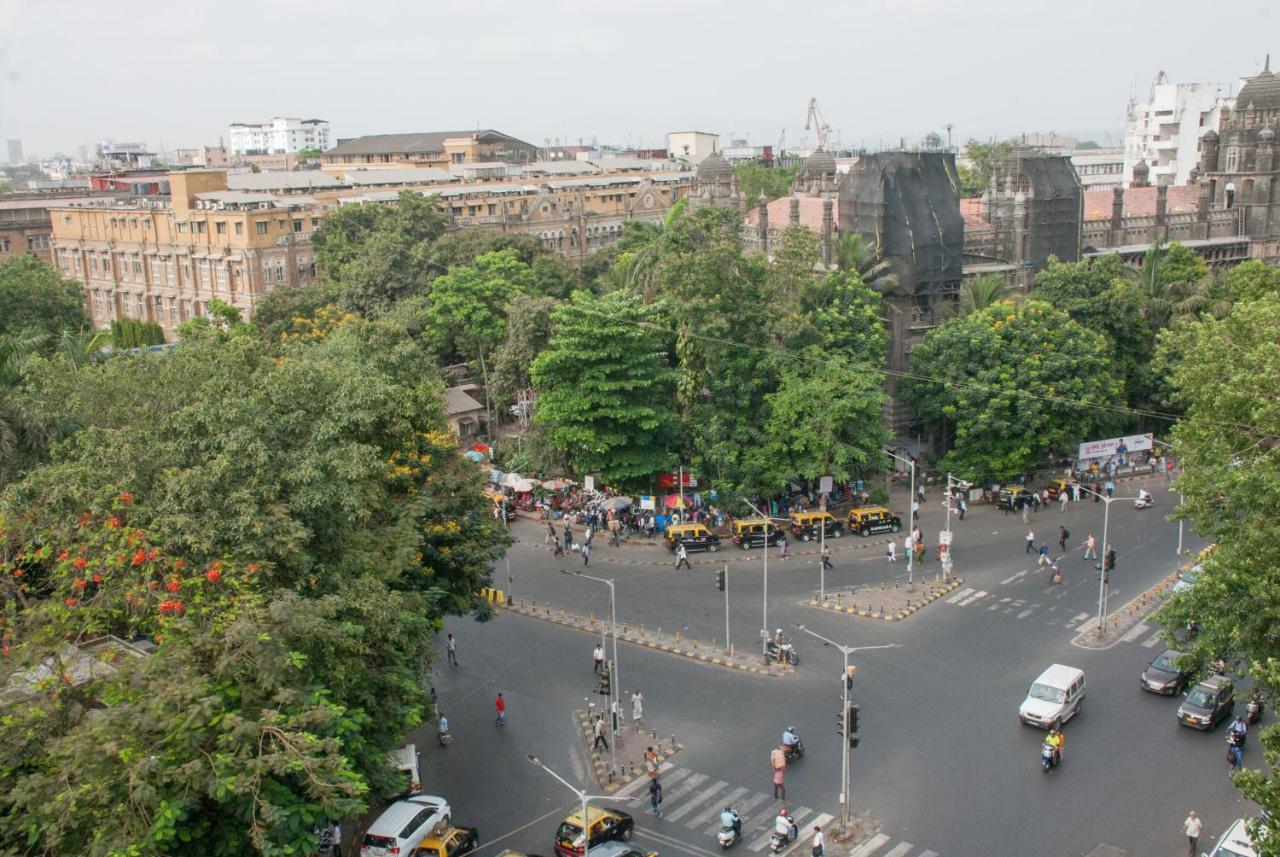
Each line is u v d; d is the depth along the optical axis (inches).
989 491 3474.4
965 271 4101.9
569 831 1679.4
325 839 1675.7
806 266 3368.6
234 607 1346.0
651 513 3223.4
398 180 6884.8
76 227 6136.8
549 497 3440.0
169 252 5556.1
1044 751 1909.4
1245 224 4921.3
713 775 1940.2
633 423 3265.3
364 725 1461.6
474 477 2298.2
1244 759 1936.5
